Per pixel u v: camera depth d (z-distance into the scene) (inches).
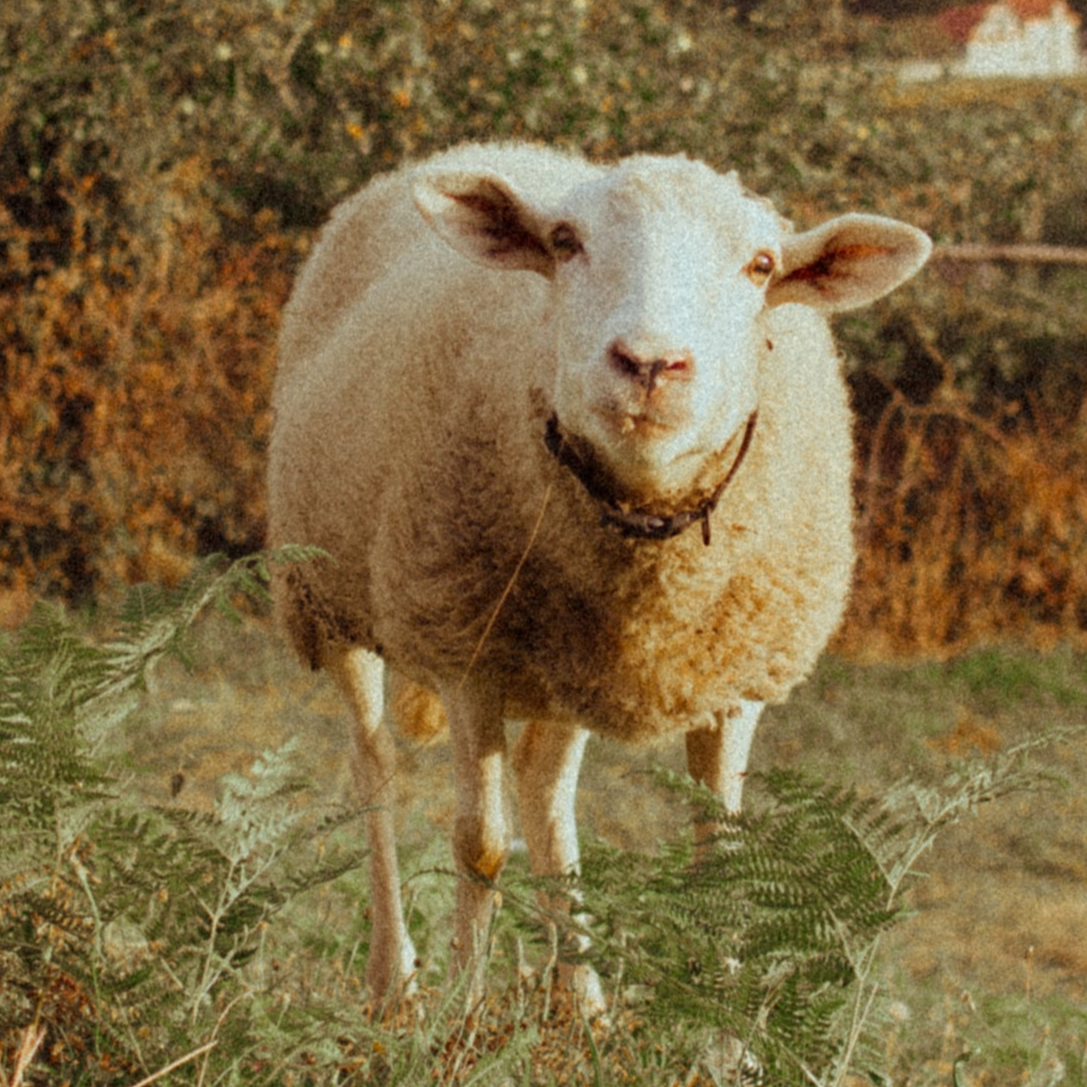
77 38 400.8
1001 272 465.7
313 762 277.4
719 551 144.2
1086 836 269.6
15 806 106.2
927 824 114.7
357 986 159.2
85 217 395.5
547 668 154.1
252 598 378.3
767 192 446.3
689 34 460.4
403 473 160.6
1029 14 1790.1
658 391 118.5
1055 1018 182.7
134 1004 106.3
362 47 427.2
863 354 429.1
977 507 423.5
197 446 405.4
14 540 396.2
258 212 427.2
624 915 114.1
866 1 1310.3
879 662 377.1
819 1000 110.0
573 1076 118.0
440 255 173.3
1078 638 398.3
